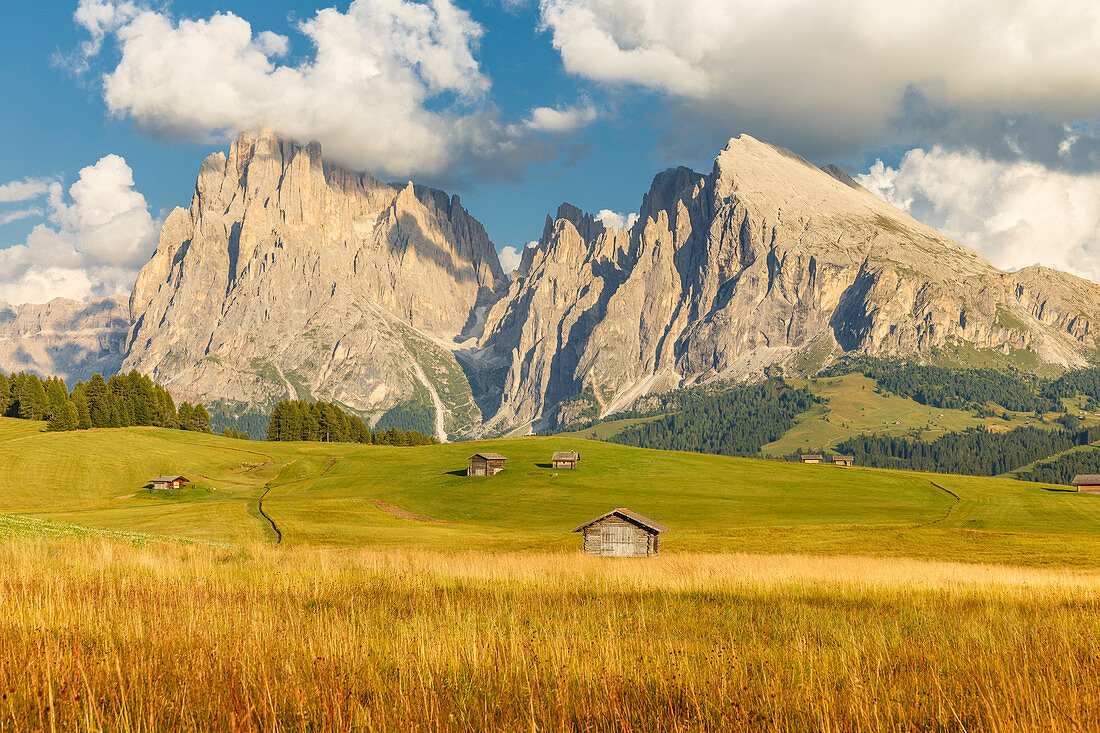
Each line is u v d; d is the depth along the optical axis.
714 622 21.92
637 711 9.84
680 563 48.75
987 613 24.83
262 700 9.07
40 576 22.25
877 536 88.38
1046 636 17.33
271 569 31.75
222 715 9.16
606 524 70.94
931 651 15.27
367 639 14.15
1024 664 12.60
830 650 15.20
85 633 13.83
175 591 22.50
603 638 14.91
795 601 28.64
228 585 25.12
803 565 49.00
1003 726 9.28
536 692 10.04
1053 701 9.84
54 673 9.99
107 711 9.18
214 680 10.19
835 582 35.84
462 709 9.65
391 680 11.01
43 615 15.22
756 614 24.58
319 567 33.56
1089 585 38.41
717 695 10.33
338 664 11.66
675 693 10.65
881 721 9.79
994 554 73.81
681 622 21.36
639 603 25.61
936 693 10.84
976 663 13.35
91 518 93.19
